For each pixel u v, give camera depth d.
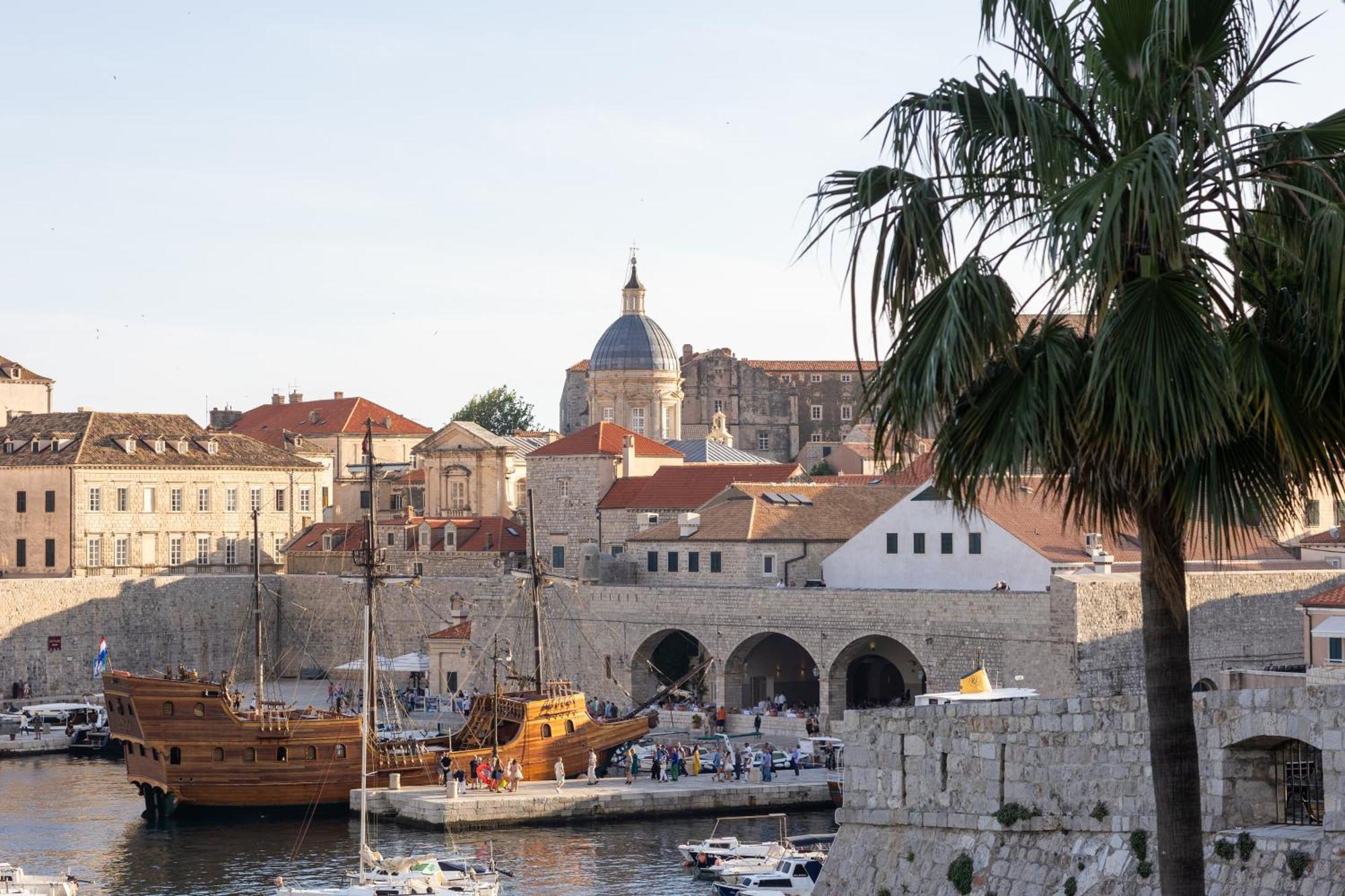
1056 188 25.48
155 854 100.12
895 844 45.78
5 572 194.00
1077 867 41.44
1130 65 25.80
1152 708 27.08
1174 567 26.72
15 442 199.00
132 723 113.81
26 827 109.12
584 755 122.50
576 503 177.88
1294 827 39.16
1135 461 25.16
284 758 114.69
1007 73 25.75
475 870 88.81
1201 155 25.69
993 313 25.16
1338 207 24.39
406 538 190.12
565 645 151.38
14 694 167.62
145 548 198.25
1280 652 118.56
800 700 147.00
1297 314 26.03
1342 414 25.94
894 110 26.14
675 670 150.75
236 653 158.50
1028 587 125.94
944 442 26.55
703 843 92.94
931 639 123.44
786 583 145.88
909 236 25.64
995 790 43.62
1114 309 24.55
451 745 123.50
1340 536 134.50
